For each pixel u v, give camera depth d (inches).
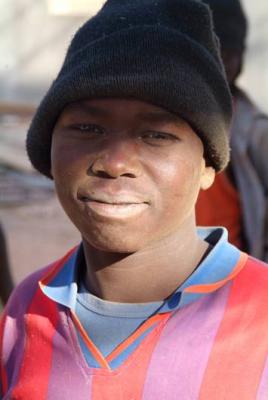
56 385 60.3
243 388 56.6
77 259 66.2
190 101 57.2
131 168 56.6
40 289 67.3
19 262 200.5
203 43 61.3
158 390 57.1
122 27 59.5
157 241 59.3
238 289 60.1
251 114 109.0
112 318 60.7
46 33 375.6
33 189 260.7
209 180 63.2
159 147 57.4
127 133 57.4
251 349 57.7
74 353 60.8
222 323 58.6
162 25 59.4
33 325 64.8
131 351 58.7
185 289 59.3
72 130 59.4
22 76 380.2
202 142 60.3
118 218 56.8
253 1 315.3
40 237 217.8
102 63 57.5
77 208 58.7
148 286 60.4
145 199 57.0
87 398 58.5
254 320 58.6
